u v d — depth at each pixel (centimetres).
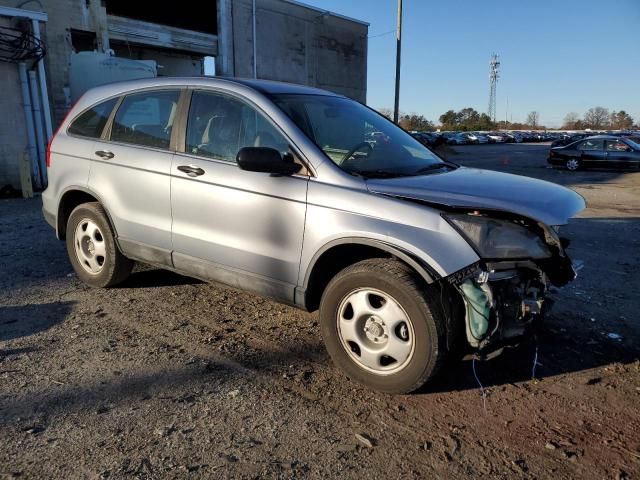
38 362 354
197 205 395
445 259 290
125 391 320
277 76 2812
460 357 320
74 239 500
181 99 423
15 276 538
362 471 254
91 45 1928
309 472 253
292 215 344
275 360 364
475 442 278
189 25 2350
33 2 1611
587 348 391
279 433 282
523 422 296
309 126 369
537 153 3700
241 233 373
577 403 317
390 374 312
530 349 388
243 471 252
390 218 309
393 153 394
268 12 2683
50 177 514
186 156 407
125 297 479
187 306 461
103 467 251
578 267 336
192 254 407
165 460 258
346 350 331
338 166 342
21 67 1158
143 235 438
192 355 369
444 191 317
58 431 279
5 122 1152
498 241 294
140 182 432
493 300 297
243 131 382
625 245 731
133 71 1427
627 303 488
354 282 318
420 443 276
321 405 310
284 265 353
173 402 309
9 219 857
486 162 2727
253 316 441
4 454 259
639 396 325
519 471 256
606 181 1722
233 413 299
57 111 1703
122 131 460
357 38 3372
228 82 403
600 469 258
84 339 392
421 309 295
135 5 2094
